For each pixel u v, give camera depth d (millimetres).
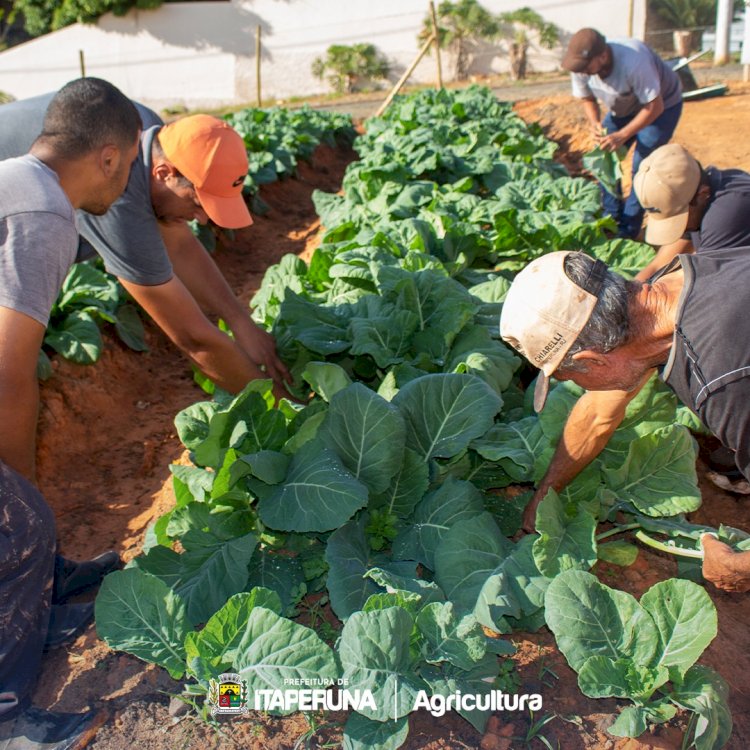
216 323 5758
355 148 13492
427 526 3236
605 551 3219
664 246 4707
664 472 3293
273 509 3031
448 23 29922
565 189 7578
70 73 32062
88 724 2658
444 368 4023
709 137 10133
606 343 2312
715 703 2553
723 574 2717
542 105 15742
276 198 11453
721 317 2137
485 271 5809
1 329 2387
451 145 10938
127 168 2793
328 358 4410
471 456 3656
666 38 27766
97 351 5391
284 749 2561
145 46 31672
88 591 3455
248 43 31297
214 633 2648
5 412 2457
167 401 5840
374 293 4637
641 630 2672
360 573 2965
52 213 2441
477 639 2572
